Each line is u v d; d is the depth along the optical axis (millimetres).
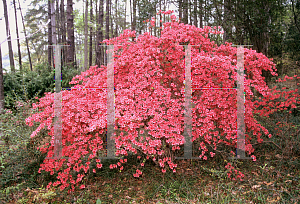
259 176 3348
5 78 7137
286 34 8867
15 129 3660
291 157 3586
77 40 22953
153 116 3482
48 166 3213
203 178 3424
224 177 3389
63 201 2967
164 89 3469
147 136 3559
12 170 3209
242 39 7738
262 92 3504
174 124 3412
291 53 8750
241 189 3039
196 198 2896
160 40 3613
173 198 2910
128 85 3607
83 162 3873
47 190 2947
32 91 7293
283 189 2852
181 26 3930
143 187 3260
